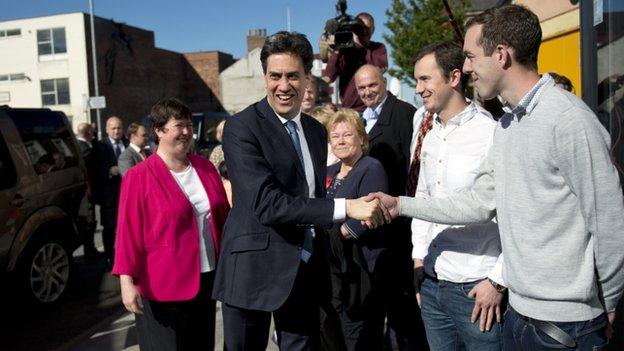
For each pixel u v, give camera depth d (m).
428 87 2.47
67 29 35.66
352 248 3.15
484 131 2.40
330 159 3.73
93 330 4.82
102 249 8.31
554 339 1.85
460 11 11.53
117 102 38.66
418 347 3.52
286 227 2.33
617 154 2.83
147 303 2.86
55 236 5.74
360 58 4.86
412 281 3.48
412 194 3.07
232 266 2.38
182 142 2.91
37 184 5.46
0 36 36.75
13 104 37.12
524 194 1.85
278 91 2.32
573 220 1.78
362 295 3.18
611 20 2.90
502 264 2.14
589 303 1.80
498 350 2.37
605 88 2.91
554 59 5.32
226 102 46.06
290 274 2.32
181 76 46.44
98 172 7.02
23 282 5.27
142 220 2.81
